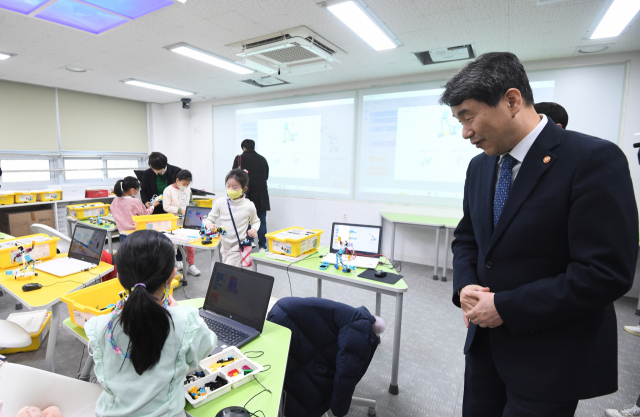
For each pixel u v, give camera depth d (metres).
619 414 1.66
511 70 0.76
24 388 1.12
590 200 0.70
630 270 0.68
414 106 4.17
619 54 3.14
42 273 2.00
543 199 0.77
